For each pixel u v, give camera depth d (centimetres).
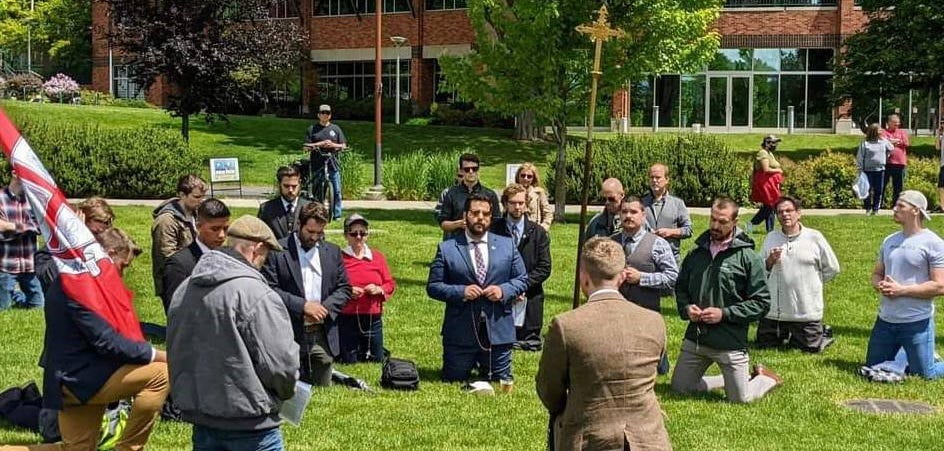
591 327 539
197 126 4366
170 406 852
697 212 2539
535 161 3862
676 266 1012
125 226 2058
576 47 2438
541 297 1173
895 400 972
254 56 3425
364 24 5509
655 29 2444
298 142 4156
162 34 3362
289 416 602
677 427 871
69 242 654
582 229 1005
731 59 4919
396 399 948
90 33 6450
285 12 5712
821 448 819
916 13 3647
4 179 2339
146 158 2655
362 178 2975
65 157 2623
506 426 862
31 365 1029
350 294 1009
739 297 965
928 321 1045
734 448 816
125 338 666
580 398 540
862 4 3872
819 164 2742
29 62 6656
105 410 704
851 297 1488
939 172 2550
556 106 2375
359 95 5594
